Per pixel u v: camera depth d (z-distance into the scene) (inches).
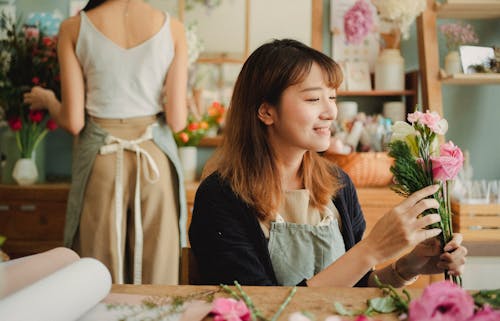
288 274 43.3
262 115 44.3
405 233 35.6
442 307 21.0
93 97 71.7
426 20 97.7
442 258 36.9
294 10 106.7
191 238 45.4
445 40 106.6
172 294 31.3
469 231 85.2
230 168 45.4
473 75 92.2
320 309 28.4
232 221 43.1
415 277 42.6
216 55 105.9
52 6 105.3
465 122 107.7
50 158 106.3
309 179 46.2
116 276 70.4
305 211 44.9
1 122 98.3
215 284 42.3
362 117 99.9
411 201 35.9
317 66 42.4
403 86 102.3
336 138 92.4
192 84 105.0
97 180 70.4
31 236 90.1
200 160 108.3
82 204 70.9
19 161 92.4
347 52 106.3
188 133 98.7
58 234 90.2
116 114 71.2
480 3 95.0
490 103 107.5
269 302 29.5
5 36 102.7
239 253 41.9
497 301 26.5
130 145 70.9
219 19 106.0
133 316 27.6
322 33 107.0
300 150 44.7
